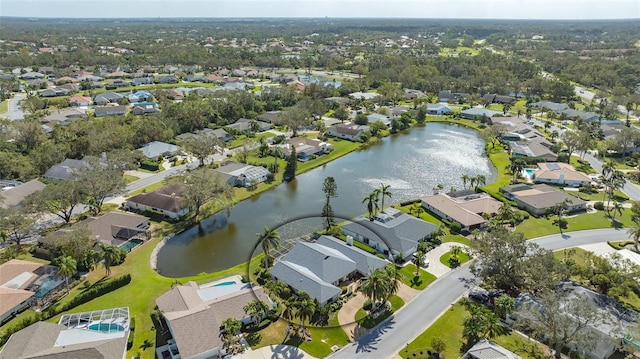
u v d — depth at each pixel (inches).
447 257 3858.3
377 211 4702.3
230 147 6993.1
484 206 4758.9
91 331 2751.0
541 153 6510.8
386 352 2719.0
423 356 2667.3
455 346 2760.8
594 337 2628.0
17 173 5408.5
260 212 4874.5
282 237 4271.7
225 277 3528.5
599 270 3319.4
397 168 6323.8
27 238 4109.3
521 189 5182.1
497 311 3024.1
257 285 3376.0
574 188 5457.7
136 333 2854.3
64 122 7613.2
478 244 3427.7
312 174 6063.0
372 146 7381.9
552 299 2632.9
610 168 5462.6
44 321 2906.0
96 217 4421.8
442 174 6092.5
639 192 5324.8
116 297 3240.7
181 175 5221.5
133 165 5600.4
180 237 4315.9
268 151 6628.9
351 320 3034.0
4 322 2945.4
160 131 6889.8
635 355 2677.2
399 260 3747.5
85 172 4601.4
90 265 3521.2
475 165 6456.7
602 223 4505.4
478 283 3447.3
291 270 3427.7
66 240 3607.3
